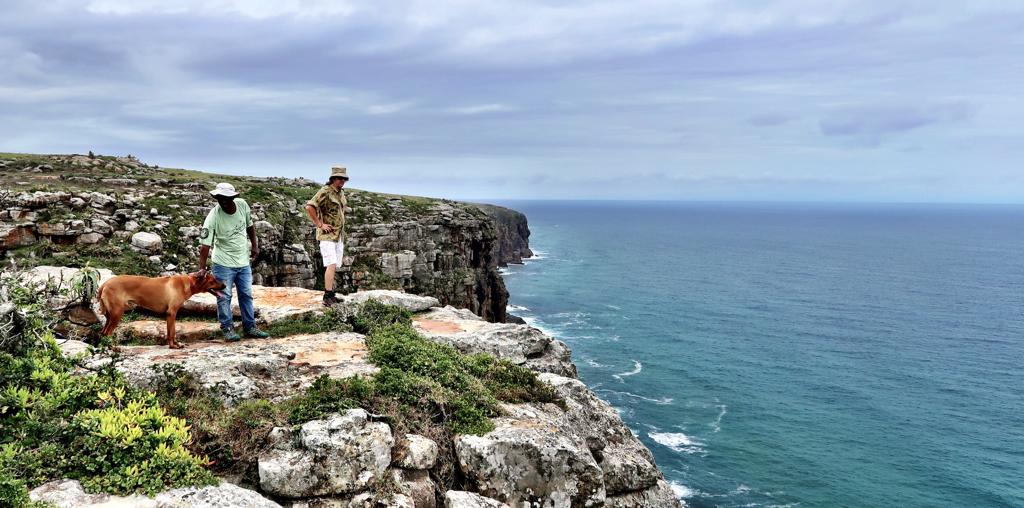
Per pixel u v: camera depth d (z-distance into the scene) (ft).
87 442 23.56
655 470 38.37
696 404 181.47
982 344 260.62
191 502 22.29
